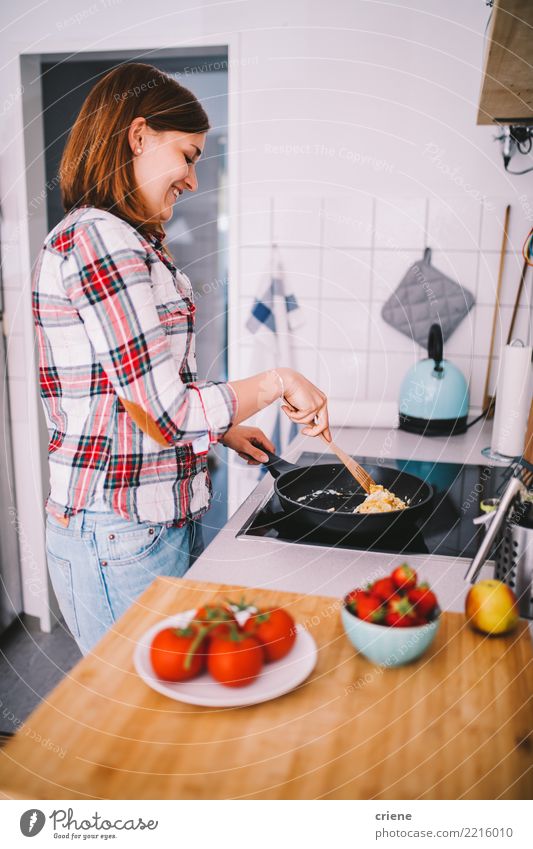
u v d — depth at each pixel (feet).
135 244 2.90
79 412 3.15
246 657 2.11
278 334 6.35
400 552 3.21
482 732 2.00
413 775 1.84
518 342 4.92
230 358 6.63
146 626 2.49
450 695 2.16
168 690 2.10
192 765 1.87
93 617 3.38
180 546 3.43
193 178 3.42
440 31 5.75
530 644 2.42
